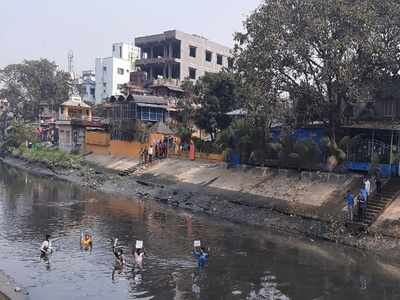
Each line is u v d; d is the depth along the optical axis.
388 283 22.89
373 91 37.84
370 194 33.88
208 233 32.56
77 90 114.38
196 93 59.00
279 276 23.75
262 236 31.95
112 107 72.56
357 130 39.72
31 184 56.06
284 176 42.22
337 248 28.98
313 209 35.00
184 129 59.69
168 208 41.97
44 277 22.97
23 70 105.44
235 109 57.94
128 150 67.38
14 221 35.00
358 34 33.59
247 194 41.50
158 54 91.88
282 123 41.75
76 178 60.84
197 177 49.66
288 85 38.38
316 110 39.62
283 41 35.53
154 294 21.06
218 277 23.48
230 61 41.31
